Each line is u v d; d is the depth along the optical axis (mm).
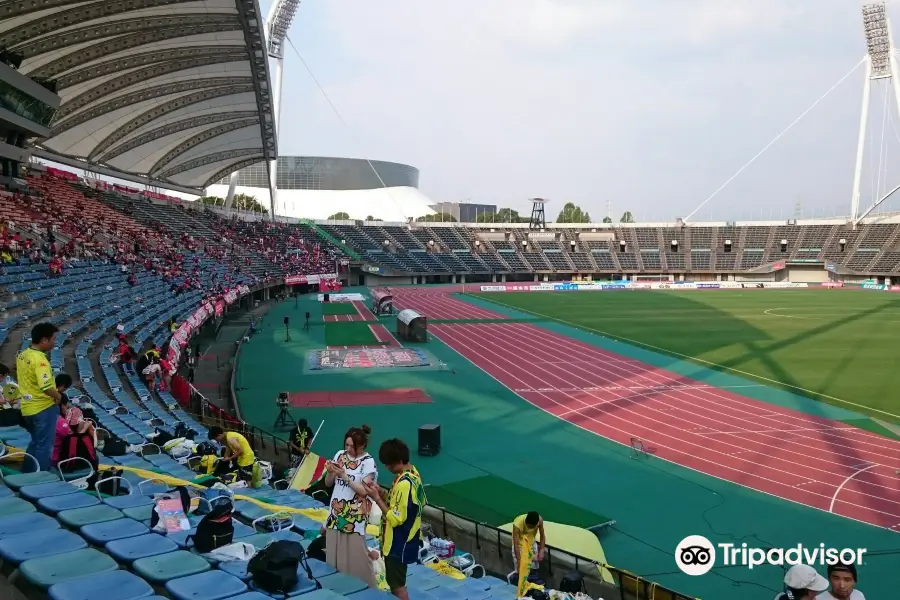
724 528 19188
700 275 129375
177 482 12000
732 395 35250
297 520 11711
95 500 9117
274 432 28203
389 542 7402
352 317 69312
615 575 14617
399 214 172375
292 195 171625
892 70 119438
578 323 65062
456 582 10891
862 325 61969
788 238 128875
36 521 7938
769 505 20828
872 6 117875
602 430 29000
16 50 41188
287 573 6977
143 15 42156
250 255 90375
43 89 46125
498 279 129250
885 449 26328
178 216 88688
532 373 41219
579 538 17031
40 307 34062
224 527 8484
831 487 22312
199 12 43250
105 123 63062
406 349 49562
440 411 32219
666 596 13461
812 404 33375
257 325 61938
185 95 62688
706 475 23469
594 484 22594
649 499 21312
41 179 65750
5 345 26719
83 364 27047
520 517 12656
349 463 7922
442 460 25062
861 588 15734
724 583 16000
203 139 77750
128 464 13891
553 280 130750
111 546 7840
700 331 58875
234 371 40000
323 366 42750
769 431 28734
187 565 7375
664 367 42969
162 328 39625
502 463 24734
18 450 11656
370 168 179125
